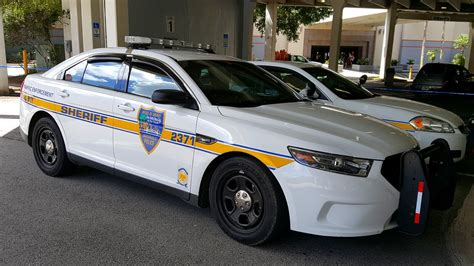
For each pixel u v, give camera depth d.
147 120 4.34
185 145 4.06
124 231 4.06
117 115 4.61
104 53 5.02
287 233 4.13
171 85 4.34
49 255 3.57
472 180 6.14
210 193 4.00
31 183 5.30
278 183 3.58
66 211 4.49
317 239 4.04
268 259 3.63
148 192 5.11
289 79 6.97
